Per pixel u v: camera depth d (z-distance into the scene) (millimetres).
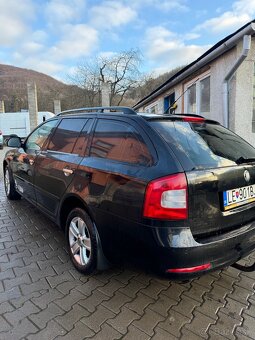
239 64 5633
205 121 3084
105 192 2570
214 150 2613
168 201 2135
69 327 2277
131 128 2623
